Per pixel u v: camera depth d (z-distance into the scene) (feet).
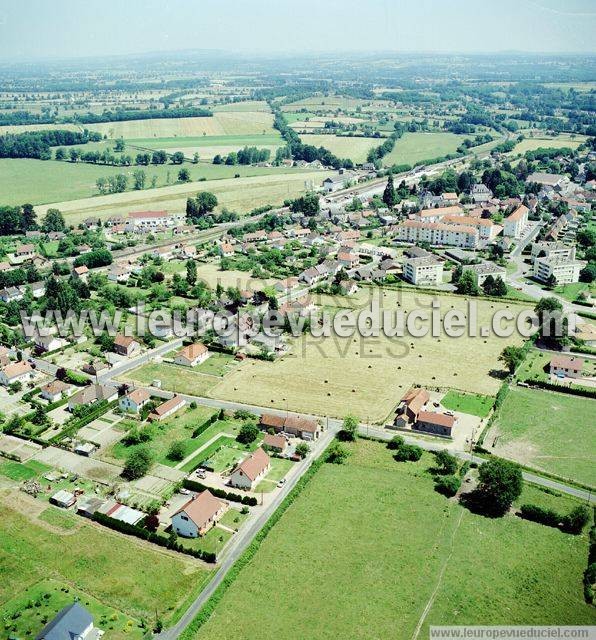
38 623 390.21
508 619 392.06
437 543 455.63
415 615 394.93
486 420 615.16
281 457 565.53
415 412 611.88
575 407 638.94
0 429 613.52
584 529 469.98
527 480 525.34
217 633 381.60
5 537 467.93
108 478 538.47
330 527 472.44
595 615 395.14
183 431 608.19
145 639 376.27
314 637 379.55
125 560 444.14
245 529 472.85
